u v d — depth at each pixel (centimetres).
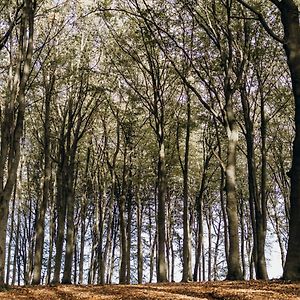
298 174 1477
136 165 3666
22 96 1616
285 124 3534
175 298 1139
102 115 3322
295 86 1517
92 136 3603
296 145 1491
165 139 3353
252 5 2348
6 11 2184
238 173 4412
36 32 2598
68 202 2673
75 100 2877
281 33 2456
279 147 3741
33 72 2681
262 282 1551
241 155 4381
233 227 1938
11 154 1761
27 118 3328
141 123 3534
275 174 4003
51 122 3116
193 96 3016
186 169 2811
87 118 2956
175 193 4562
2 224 1468
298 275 1462
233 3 2338
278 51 2561
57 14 2591
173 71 2677
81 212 4350
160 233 2472
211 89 2216
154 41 2395
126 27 2711
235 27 2425
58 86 2875
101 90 2722
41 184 3528
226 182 2002
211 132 3294
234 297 1129
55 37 2597
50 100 2806
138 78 2997
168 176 3862
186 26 2536
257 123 3362
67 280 2530
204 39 2516
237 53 2488
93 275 4059
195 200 4356
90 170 3919
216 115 2125
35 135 3309
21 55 1734
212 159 4009
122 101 3092
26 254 4634
